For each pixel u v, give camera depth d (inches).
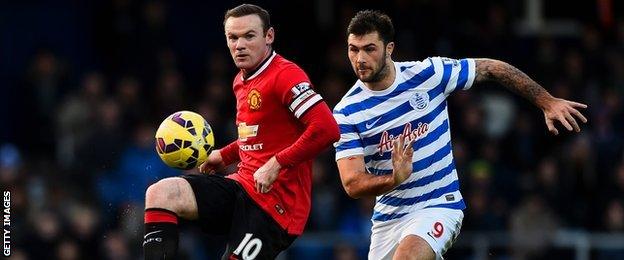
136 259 1595.7
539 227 1653.5
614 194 1764.3
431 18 1859.0
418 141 967.6
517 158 1829.5
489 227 1654.8
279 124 893.2
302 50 1899.6
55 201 1636.3
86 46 2005.4
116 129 1713.8
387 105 965.8
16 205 1603.1
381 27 937.5
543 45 1971.0
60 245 1578.5
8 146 1851.6
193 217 888.9
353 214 1662.2
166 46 1882.4
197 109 1780.3
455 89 982.4
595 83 1939.0
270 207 894.4
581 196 1774.1
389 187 909.2
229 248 888.3
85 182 1668.3
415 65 972.6
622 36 2020.2
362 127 968.3
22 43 2011.6
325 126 865.5
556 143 1866.4
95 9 2001.7
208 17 2064.5
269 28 895.1
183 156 888.9
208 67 1990.7
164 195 874.8
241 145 909.8
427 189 973.2
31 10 2011.6
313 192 1667.1
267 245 892.6
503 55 1920.5
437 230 960.9
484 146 1771.7
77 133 1764.3
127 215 1630.2
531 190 1738.4
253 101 892.6
